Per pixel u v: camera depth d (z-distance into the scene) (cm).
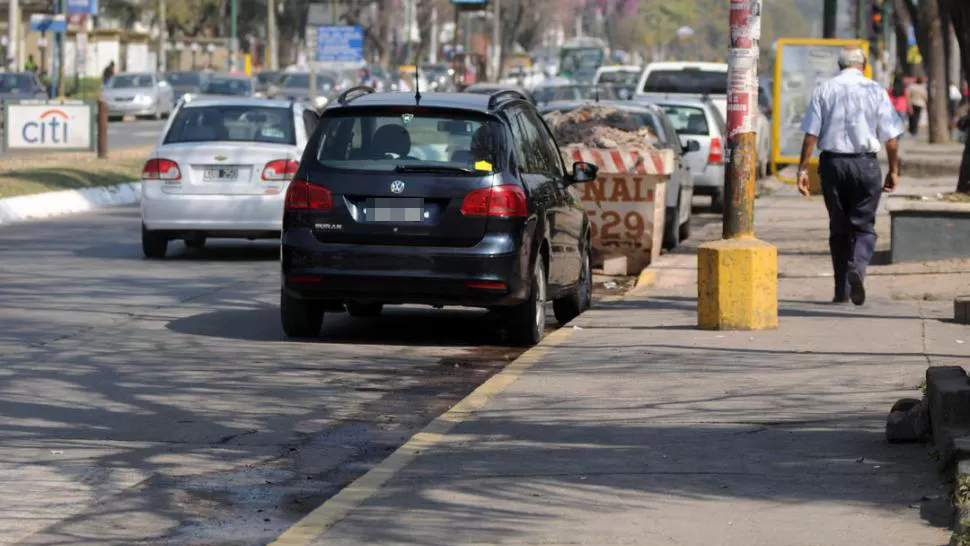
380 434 1833
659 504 1395
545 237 2517
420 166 2405
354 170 2417
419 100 2462
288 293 2452
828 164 2742
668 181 3938
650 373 2084
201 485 1568
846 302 2808
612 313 2708
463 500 1421
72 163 6288
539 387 1995
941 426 1530
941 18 8644
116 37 18212
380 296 2416
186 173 3625
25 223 4675
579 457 1595
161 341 2494
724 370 2097
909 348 2269
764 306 2462
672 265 3456
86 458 1677
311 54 9438
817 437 1662
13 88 10581
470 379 2203
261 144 3653
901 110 11581
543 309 2534
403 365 2306
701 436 1683
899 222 3328
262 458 1695
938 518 1319
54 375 2175
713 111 5434
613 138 3700
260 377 2186
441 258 2383
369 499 1429
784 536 1277
